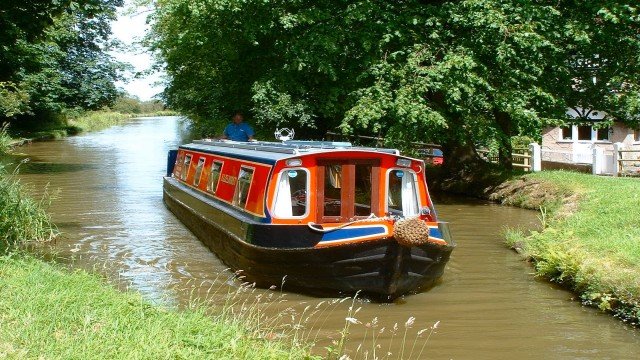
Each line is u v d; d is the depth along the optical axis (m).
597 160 21.91
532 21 16.50
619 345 7.33
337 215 9.99
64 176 23.61
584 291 9.13
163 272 10.38
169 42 23.58
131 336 5.56
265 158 10.20
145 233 13.62
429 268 9.31
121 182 22.14
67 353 4.99
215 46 20.34
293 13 18.09
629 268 8.81
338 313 8.45
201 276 10.20
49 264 9.23
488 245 12.61
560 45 17.92
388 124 18.42
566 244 10.39
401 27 16.98
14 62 17.14
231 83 22.17
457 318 8.29
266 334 6.99
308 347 6.93
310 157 9.61
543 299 9.12
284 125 23.34
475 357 6.92
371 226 8.92
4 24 12.32
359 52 17.67
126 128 65.50
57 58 47.03
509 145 19.39
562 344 7.34
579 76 19.08
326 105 18.20
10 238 11.51
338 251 8.86
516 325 8.01
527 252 11.49
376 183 9.96
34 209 12.23
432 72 15.92
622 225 11.20
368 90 16.61
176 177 17.28
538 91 16.73
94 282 7.48
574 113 27.91
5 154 32.25
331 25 17.19
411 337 7.52
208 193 13.24
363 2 16.97
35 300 6.14
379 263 8.86
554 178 17.44
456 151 21.39
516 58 16.42
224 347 5.66
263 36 19.28
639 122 19.77
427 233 8.68
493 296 9.27
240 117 17.19
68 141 43.78
